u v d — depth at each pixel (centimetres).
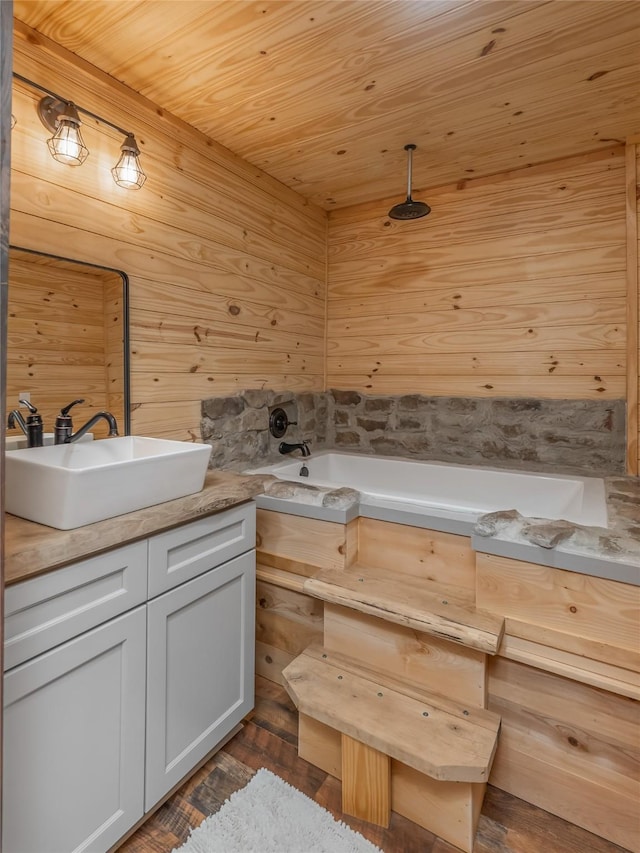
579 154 220
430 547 160
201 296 206
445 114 185
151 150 179
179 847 117
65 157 146
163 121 183
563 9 132
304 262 279
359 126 196
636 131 199
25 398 142
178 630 127
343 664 149
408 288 272
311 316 288
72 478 97
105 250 164
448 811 120
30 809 94
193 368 204
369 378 288
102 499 106
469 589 153
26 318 142
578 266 224
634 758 119
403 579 161
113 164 165
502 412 246
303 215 275
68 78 150
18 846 92
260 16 133
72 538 96
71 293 154
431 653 140
